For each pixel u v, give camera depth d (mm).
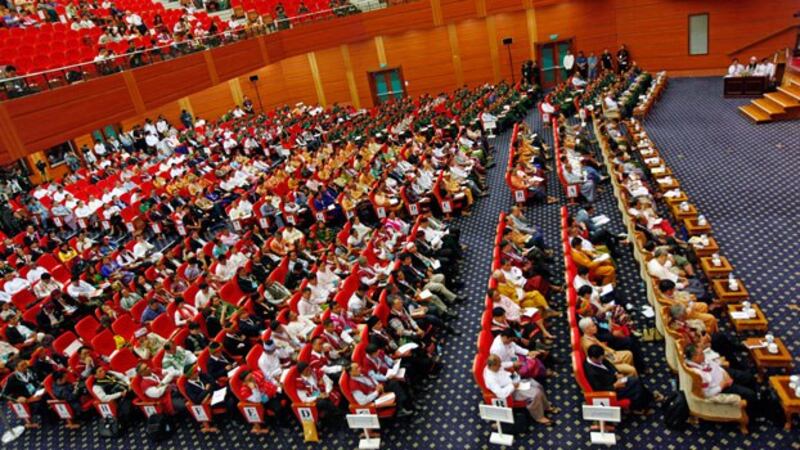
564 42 27406
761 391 6863
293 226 15570
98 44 21875
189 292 11375
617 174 13133
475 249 12664
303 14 29000
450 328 9906
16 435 9656
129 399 9203
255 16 30359
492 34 28250
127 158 23016
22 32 20922
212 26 25453
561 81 28156
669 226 10797
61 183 20938
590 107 20219
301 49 28438
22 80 15523
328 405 8023
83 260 14250
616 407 6805
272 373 8688
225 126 26906
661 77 23578
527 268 10141
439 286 10477
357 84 30938
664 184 12742
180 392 8883
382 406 7859
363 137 22250
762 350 7352
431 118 22891
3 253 15266
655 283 8758
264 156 23500
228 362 9258
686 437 6832
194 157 21500
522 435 7453
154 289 11766
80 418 9578
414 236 11961
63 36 21953
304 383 8141
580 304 8570
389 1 28234
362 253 11766
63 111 16469
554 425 7480
